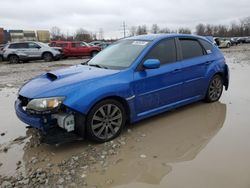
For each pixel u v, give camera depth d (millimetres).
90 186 3258
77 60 21875
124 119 4633
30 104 4043
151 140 4449
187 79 5547
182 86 5473
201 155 3893
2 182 3393
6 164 3848
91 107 4164
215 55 6289
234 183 3197
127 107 4648
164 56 5242
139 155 3959
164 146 4227
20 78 11430
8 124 5422
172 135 4617
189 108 5969
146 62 4789
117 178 3406
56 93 4012
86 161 3834
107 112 4387
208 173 3426
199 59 5844
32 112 4012
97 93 4184
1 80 11039
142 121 5262
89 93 4129
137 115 4820
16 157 4039
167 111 5777
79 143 4402
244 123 5055
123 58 5062
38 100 3990
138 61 4840
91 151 4125
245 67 13039
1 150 4270
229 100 6562
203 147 4137
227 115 5504
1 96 7957
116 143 4367
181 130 4812
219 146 4148
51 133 4070
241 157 3787
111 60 5195
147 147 4203
